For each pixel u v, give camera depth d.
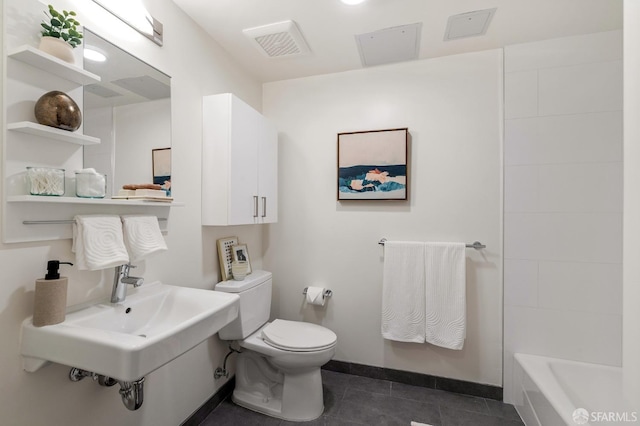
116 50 1.24
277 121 2.42
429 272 1.98
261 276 2.02
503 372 1.92
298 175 2.38
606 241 1.75
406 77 2.12
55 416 1.03
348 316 2.25
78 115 1.02
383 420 1.73
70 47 1.01
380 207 2.18
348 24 1.71
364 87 2.22
